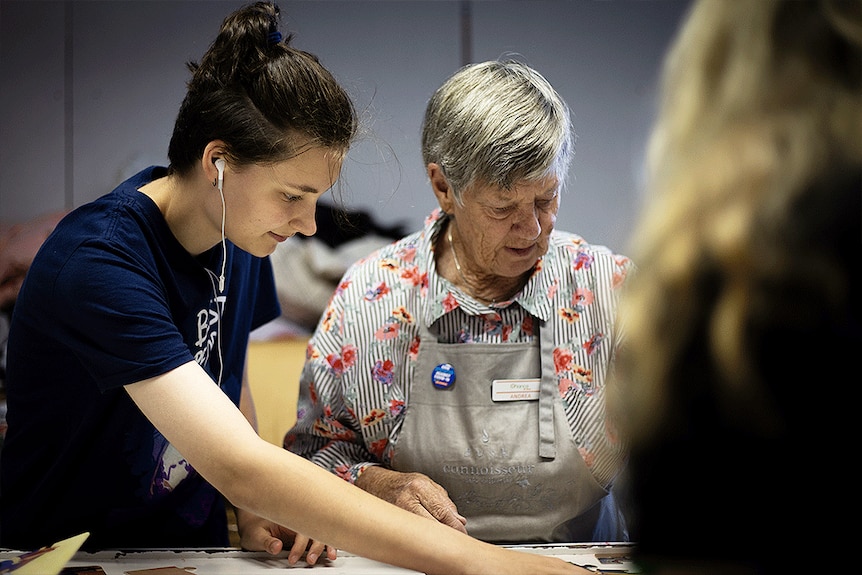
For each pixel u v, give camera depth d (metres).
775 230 0.62
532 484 1.56
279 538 1.41
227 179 1.26
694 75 0.68
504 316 1.61
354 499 1.14
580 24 2.86
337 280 2.82
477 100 1.46
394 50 2.85
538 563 1.16
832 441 0.62
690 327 0.65
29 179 2.89
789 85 0.65
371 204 2.81
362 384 1.61
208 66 1.26
